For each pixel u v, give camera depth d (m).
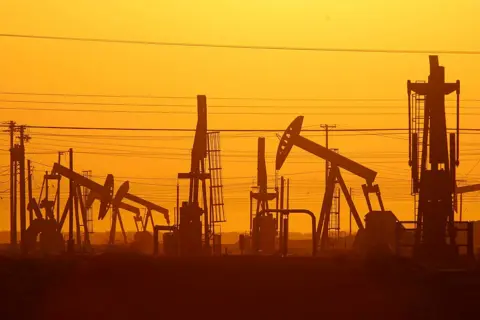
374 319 88.12
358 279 108.88
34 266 124.19
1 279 110.56
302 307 93.69
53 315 90.94
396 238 149.62
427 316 91.25
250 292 101.56
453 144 148.25
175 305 95.12
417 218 148.25
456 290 100.56
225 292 102.19
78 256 155.75
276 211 176.75
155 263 114.81
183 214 188.12
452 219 146.62
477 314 90.94
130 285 105.75
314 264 119.50
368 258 114.31
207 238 194.75
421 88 146.88
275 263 119.88
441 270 116.81
